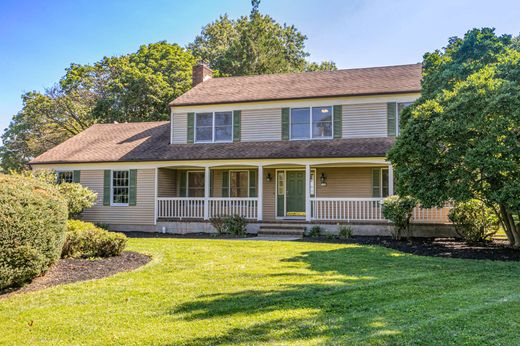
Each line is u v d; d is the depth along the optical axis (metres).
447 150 10.43
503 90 9.55
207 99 18.72
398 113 16.36
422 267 8.22
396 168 11.55
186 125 18.91
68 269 8.08
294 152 16.19
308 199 15.86
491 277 7.21
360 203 15.40
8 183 6.83
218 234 16.25
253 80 20.56
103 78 33.38
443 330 4.32
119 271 8.00
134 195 18.27
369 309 5.14
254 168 18.44
